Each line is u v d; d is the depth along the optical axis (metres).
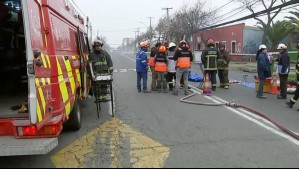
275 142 6.53
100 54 9.45
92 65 9.27
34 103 4.75
